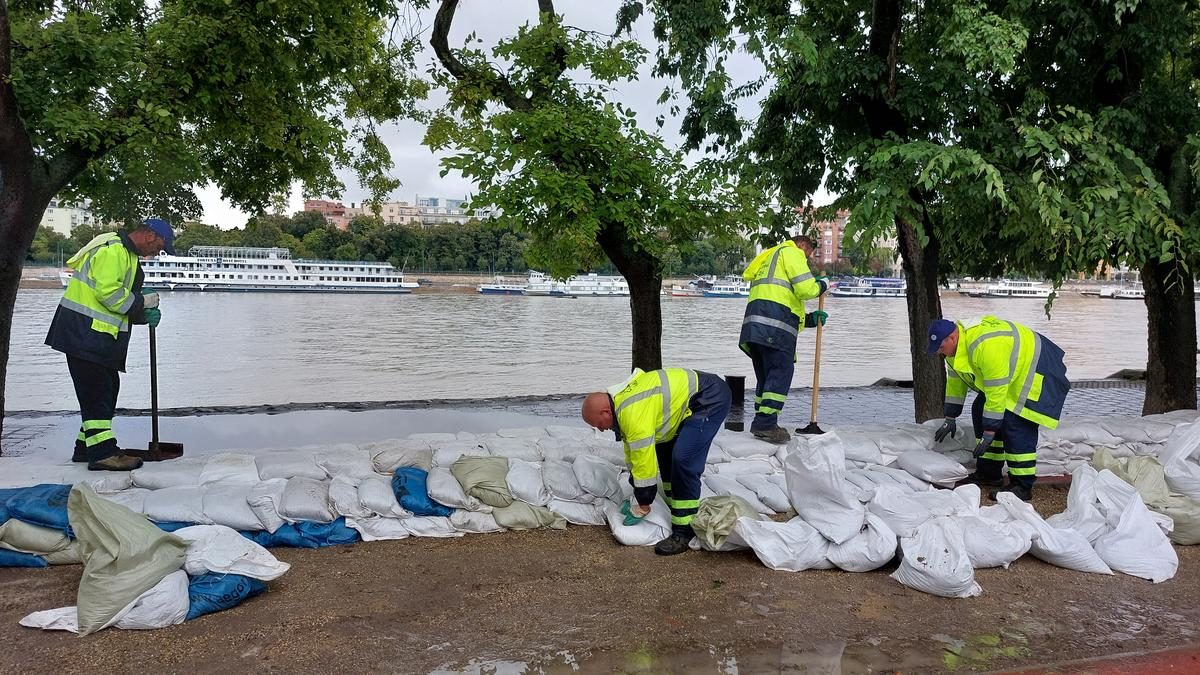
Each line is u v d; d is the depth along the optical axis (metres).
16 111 6.28
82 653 3.51
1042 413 5.63
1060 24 7.47
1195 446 5.73
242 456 5.44
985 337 5.58
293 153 9.08
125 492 4.94
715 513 4.92
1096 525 4.92
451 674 3.37
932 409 8.40
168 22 6.97
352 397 15.09
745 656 3.58
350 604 4.09
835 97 7.80
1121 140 7.33
